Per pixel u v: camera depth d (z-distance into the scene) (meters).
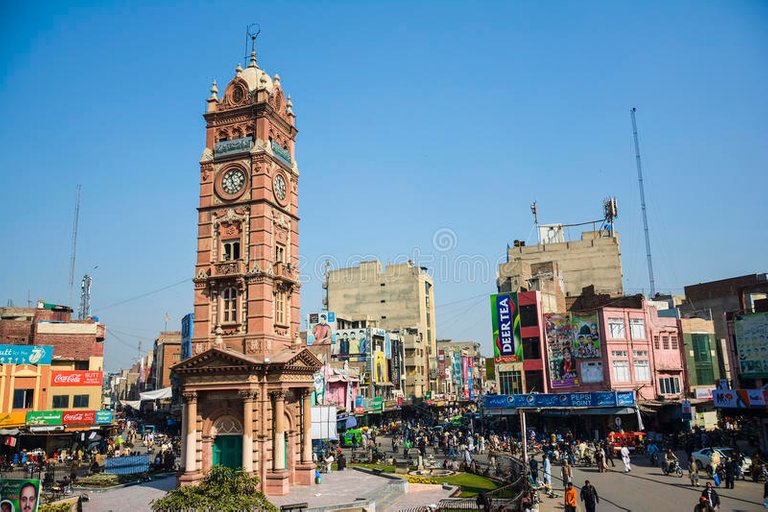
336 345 103.94
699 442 60.69
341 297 146.50
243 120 50.41
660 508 36.12
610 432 65.06
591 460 56.31
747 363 57.03
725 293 96.94
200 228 49.44
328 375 82.62
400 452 69.19
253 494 25.77
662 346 78.06
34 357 66.00
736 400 52.38
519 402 71.81
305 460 46.97
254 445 43.12
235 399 44.00
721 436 63.59
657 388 75.50
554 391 75.12
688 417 67.19
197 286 48.28
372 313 142.88
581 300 90.62
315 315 103.44
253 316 46.19
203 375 44.22
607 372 72.12
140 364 163.50
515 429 79.38
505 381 78.50
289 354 45.50
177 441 74.00
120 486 46.38
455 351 155.25
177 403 94.44
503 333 79.12
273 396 44.31
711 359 81.88
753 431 61.34
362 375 99.06
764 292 60.12
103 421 66.88
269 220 48.44
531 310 78.25
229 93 51.31
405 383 122.25
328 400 82.19
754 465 45.69
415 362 123.94
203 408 44.88
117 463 51.75
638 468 52.41
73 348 71.31
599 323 73.56
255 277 46.69
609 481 46.38
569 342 75.25
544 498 40.62
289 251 51.78
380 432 94.12
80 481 47.69
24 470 54.91
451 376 144.88
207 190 49.91
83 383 68.44
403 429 88.94
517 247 116.12
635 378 74.06
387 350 111.69
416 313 139.88
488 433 79.12
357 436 75.00
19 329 73.12
